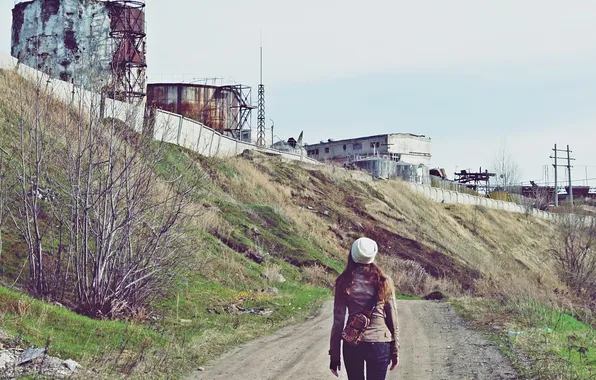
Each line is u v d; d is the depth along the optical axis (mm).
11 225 18469
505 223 74375
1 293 13555
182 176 18859
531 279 42125
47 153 17141
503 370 11930
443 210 67688
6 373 9953
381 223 51281
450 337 16125
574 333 16406
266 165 51188
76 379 10281
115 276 16234
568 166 106312
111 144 16109
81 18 50688
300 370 12227
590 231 46094
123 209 16438
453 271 44594
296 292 27219
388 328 7375
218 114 64688
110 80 20016
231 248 30609
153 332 14914
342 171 58094
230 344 14977
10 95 22797
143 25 51000
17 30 52250
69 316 14086
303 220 44219
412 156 102000
